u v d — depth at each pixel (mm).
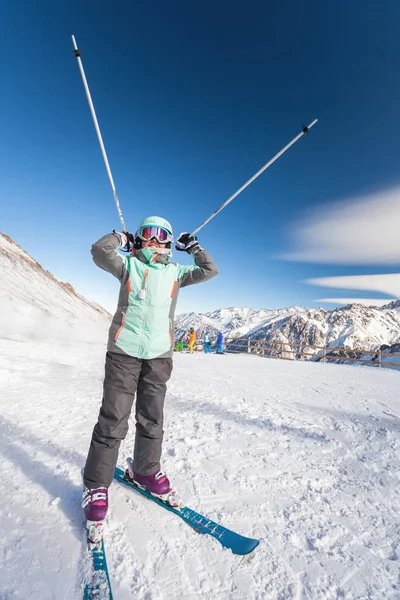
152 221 2125
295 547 1771
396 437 3695
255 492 2328
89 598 1305
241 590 1449
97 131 2305
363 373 11305
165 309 2029
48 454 2635
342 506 2215
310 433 3672
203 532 1817
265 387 6711
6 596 1312
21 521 1789
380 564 1678
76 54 2193
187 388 5828
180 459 2785
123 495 2162
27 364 6340
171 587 1438
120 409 1891
